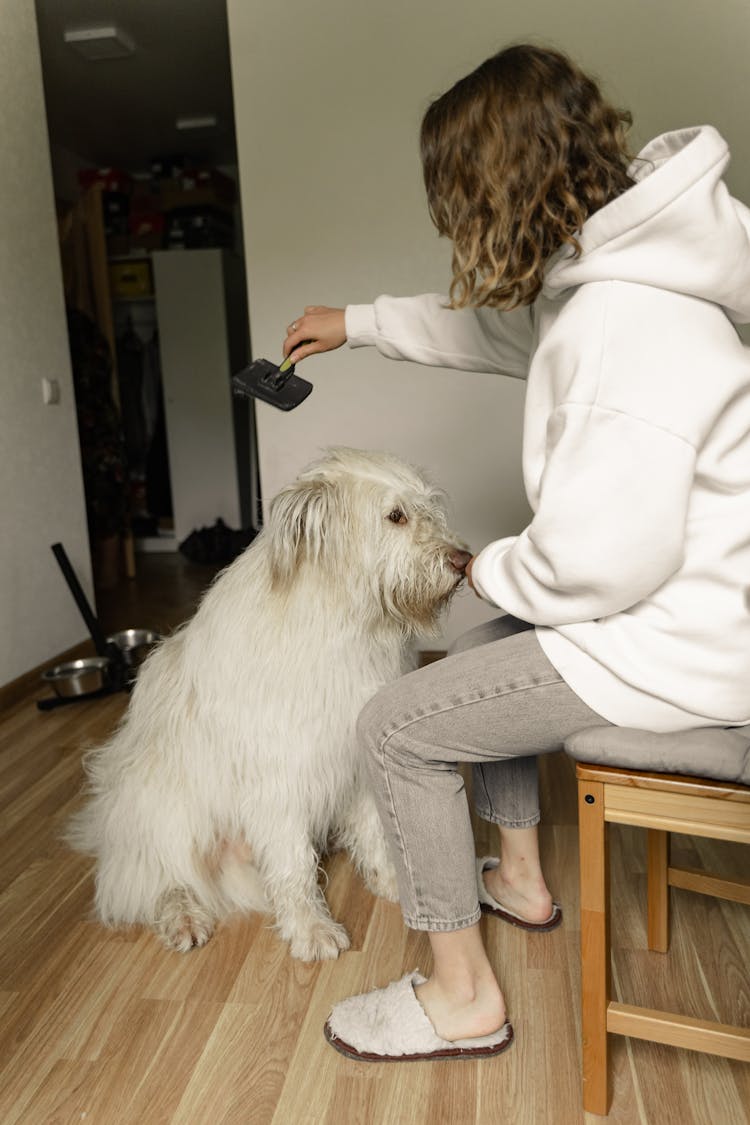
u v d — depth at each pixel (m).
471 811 2.19
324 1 3.00
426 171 1.19
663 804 1.12
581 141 1.05
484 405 3.21
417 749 1.24
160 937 1.71
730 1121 1.22
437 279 3.15
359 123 3.06
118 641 3.60
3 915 1.82
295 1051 1.40
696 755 1.07
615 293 1.03
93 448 5.20
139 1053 1.41
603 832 1.17
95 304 5.50
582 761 1.14
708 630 1.06
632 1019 1.21
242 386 1.74
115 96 5.12
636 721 1.12
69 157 6.16
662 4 2.87
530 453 1.13
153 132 5.80
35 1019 1.49
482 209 1.11
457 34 2.97
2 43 3.13
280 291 3.22
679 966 1.55
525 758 1.63
